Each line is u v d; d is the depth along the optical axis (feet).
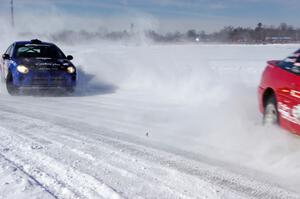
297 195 12.27
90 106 29.91
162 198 11.76
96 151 16.79
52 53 38.86
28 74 34.96
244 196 12.09
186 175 13.92
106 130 21.21
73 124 22.71
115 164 14.99
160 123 23.45
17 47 38.34
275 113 19.24
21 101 32.30
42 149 16.92
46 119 24.14
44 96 35.81
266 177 13.92
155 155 16.42
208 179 13.57
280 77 18.51
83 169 14.32
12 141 18.25
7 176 13.39
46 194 11.87
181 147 17.92
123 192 12.17
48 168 14.37
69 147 17.34
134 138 19.49
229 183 13.21
